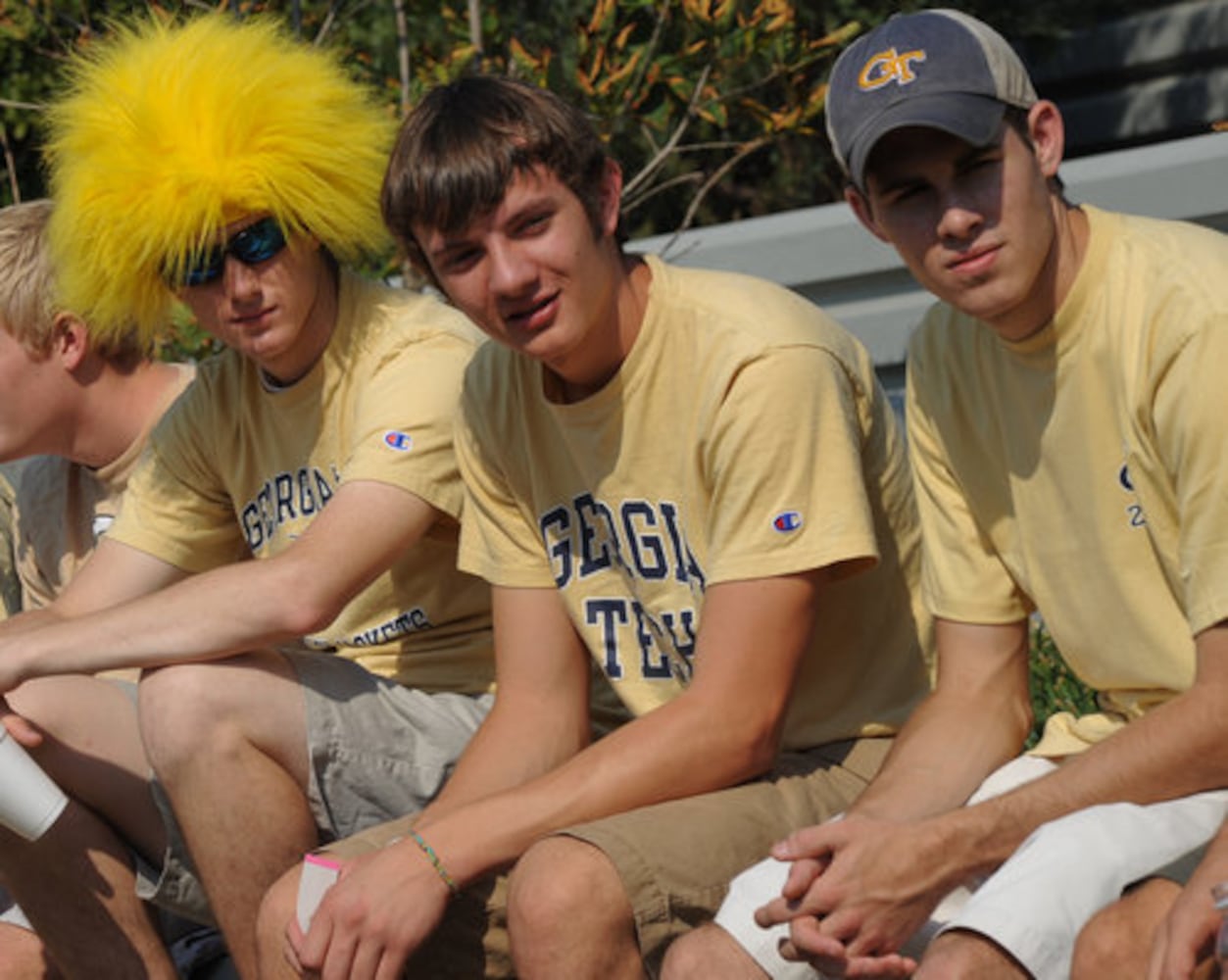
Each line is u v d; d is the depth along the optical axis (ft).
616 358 12.59
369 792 13.30
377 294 14.35
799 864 10.88
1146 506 11.22
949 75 11.03
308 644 14.88
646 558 12.80
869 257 21.85
